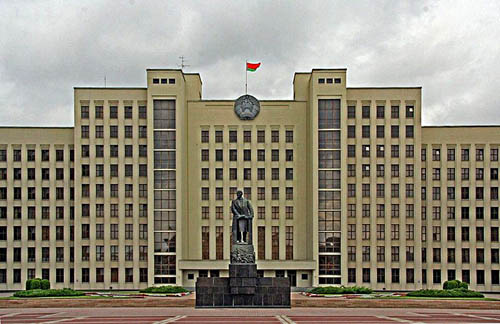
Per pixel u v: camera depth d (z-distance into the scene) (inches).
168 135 3314.5
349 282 3257.9
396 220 3299.7
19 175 3449.8
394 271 3275.1
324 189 3280.0
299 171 3447.3
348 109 3356.3
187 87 3612.2
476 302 2288.4
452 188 3398.1
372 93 3353.8
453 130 3415.4
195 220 3440.0
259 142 3467.0
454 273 3344.0
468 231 3368.6
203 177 3464.6
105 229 3316.9
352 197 3314.5
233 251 2214.6
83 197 3344.0
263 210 3430.1
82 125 3371.1
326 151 3297.2
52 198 3427.7
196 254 3425.2
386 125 3339.1
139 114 3371.1
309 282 3253.0
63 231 3412.9
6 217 3420.3
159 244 3262.8
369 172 3329.2
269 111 3479.3
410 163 3331.7
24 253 3395.7
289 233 3425.2
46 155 3457.2
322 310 2140.7
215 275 3248.0
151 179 3284.9
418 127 3336.6
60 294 2586.1
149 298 2546.8
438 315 1966.0
